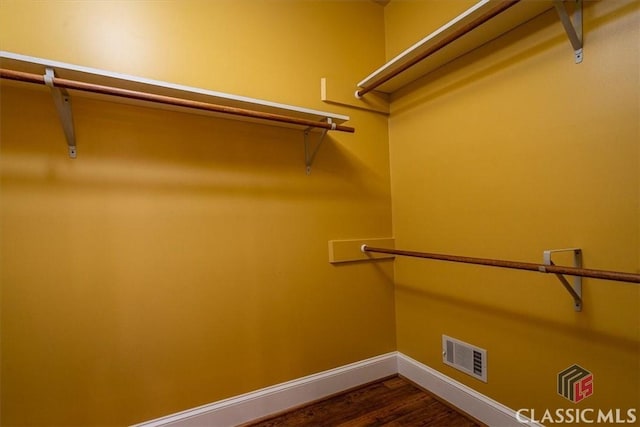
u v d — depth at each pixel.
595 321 1.23
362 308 2.07
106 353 1.39
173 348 1.52
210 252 1.62
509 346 1.52
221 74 1.67
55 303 1.31
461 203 1.73
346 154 2.03
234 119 1.68
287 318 1.81
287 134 1.84
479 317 1.66
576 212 1.26
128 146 1.45
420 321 2.02
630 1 1.11
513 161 1.48
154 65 1.51
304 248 1.88
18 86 1.27
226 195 1.66
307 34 1.93
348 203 2.03
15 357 1.25
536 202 1.40
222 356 1.63
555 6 1.20
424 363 1.99
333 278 1.97
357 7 2.12
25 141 1.28
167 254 1.52
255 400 1.70
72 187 1.35
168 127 1.54
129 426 1.42
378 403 1.84
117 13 1.44
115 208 1.42
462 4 1.70
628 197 1.12
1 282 1.24
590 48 1.21
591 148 1.22
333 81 2.00
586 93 1.23
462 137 1.72
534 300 1.42
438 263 1.88
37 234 1.29
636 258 1.11
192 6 1.61
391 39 2.18
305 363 1.86
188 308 1.56
